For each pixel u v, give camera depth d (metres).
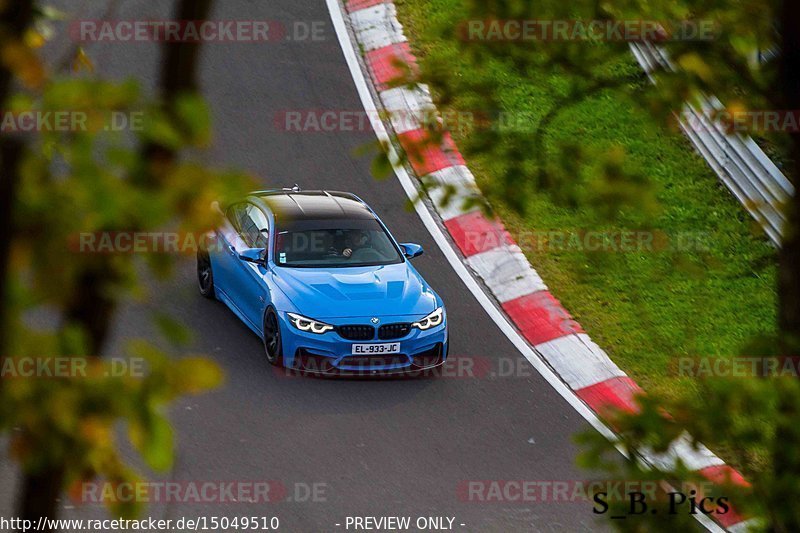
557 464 35.66
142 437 7.48
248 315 43.22
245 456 34.50
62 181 7.12
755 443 13.53
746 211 52.09
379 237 44.56
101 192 7.07
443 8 66.06
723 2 17.97
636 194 17.00
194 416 36.69
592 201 17.27
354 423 37.12
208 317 44.50
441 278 47.44
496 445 36.53
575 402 39.88
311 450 35.19
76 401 7.32
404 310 40.78
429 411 38.34
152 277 7.53
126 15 61.34
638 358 42.78
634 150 56.44
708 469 33.44
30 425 7.28
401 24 64.69
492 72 59.66
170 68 8.22
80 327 7.45
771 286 47.62
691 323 45.03
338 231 44.09
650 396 13.92
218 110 57.31
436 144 19.62
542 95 58.78
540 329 44.34
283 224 43.84
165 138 7.40
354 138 56.62
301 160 54.56
